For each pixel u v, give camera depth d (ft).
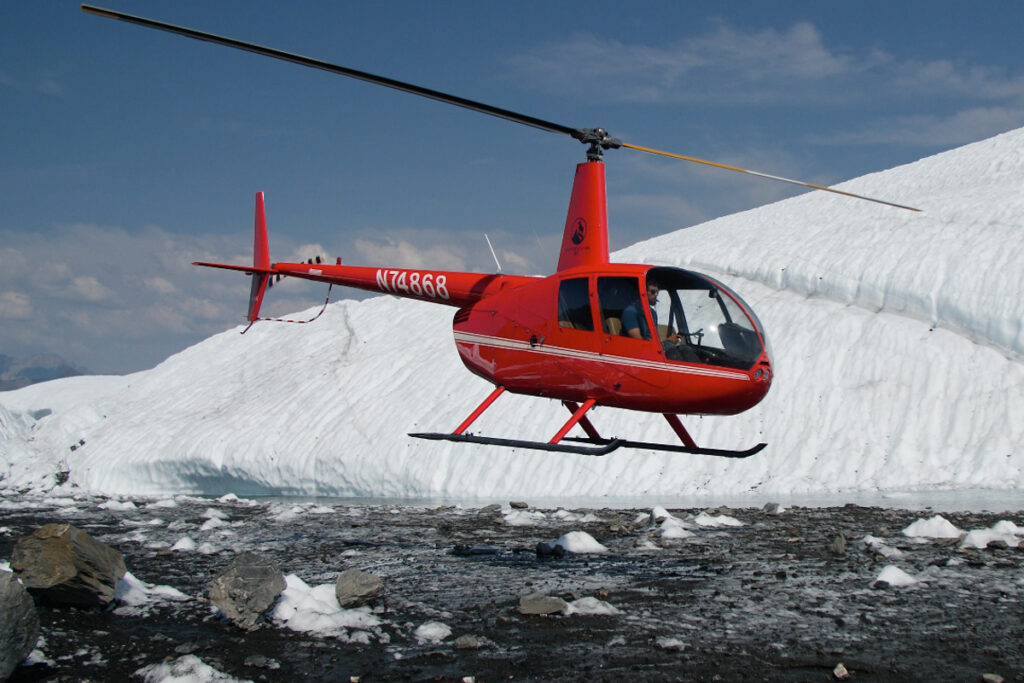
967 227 69.97
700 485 53.57
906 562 26.73
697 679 16.56
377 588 23.12
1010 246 63.87
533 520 39.81
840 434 54.80
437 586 25.27
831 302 67.46
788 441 55.57
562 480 57.77
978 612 20.92
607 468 57.41
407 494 63.52
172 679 16.75
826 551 29.01
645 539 32.96
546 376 29.45
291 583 22.88
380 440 68.85
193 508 49.32
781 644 18.71
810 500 45.57
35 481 79.15
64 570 21.81
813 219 87.97
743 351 25.39
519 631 20.25
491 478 60.75
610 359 27.20
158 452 76.89
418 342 84.28
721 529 35.12
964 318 60.03
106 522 41.73
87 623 20.93
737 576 25.71
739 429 57.98
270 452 72.23
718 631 19.84
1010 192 76.74
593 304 27.76
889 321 62.08
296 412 77.66
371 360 83.25
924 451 51.75
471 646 18.93
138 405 91.30
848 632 19.52
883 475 50.31
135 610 22.18
